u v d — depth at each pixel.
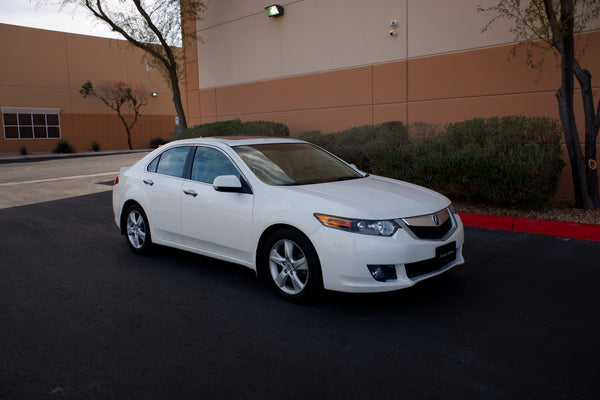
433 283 4.87
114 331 3.93
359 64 11.99
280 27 13.71
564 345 3.49
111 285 5.09
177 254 6.29
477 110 10.05
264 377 3.16
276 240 4.45
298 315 4.16
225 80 15.69
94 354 3.53
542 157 6.92
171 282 5.15
